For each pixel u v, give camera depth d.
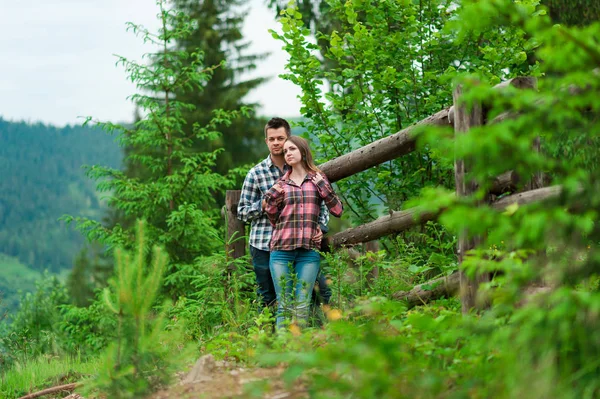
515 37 6.98
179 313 6.38
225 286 6.52
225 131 25.66
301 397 2.88
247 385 2.78
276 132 6.09
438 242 5.32
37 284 17.53
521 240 2.16
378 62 7.30
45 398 5.39
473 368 2.79
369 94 7.39
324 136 7.24
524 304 3.37
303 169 5.86
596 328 2.32
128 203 13.48
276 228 5.74
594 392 2.35
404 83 7.00
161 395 3.38
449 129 2.26
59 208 160.75
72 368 6.37
